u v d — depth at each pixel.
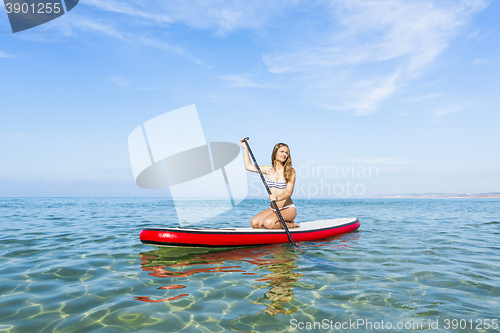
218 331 1.61
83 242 4.18
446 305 1.97
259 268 2.88
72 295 2.16
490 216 8.64
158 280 2.51
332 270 2.79
